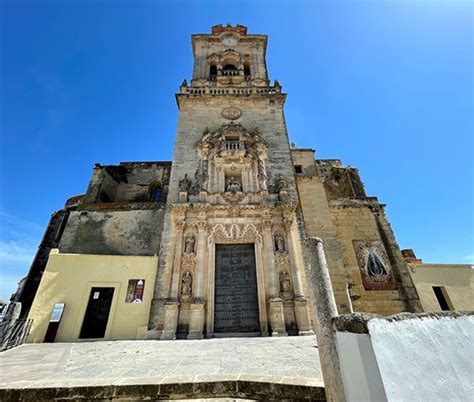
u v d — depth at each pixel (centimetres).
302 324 1381
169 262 1562
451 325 284
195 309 1405
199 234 1650
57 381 500
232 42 3083
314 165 2486
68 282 1398
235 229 1695
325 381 357
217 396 462
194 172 1962
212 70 2931
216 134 2130
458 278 1795
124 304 1402
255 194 1856
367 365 261
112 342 1145
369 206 2103
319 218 1958
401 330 273
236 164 2005
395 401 234
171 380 483
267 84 2681
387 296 1703
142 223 1939
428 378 251
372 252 1875
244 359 699
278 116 2319
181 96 2361
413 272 1805
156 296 1441
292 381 456
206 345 1002
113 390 466
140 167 2892
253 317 1467
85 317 1345
